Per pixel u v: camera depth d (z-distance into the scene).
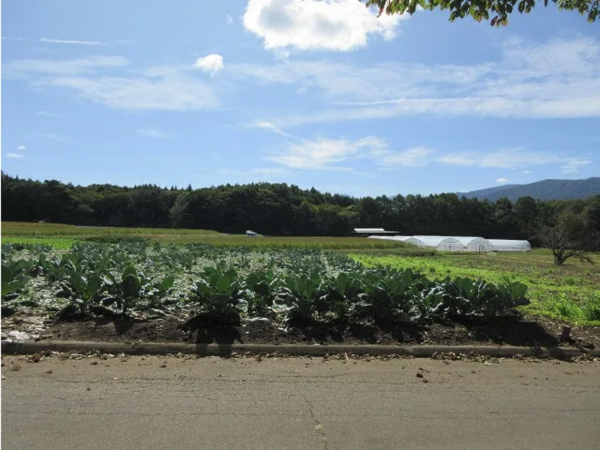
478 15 5.88
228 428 4.10
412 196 137.88
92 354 5.98
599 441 4.23
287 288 7.73
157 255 19.92
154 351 6.18
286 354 6.45
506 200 131.12
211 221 114.94
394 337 7.20
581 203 100.38
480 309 8.35
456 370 6.18
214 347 6.35
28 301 7.93
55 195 101.88
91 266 11.12
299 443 3.90
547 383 5.84
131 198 116.06
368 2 5.89
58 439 3.75
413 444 4.00
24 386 4.82
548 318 9.09
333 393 5.08
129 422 4.12
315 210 122.75
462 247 76.62
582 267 39.69
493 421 4.55
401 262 30.39
